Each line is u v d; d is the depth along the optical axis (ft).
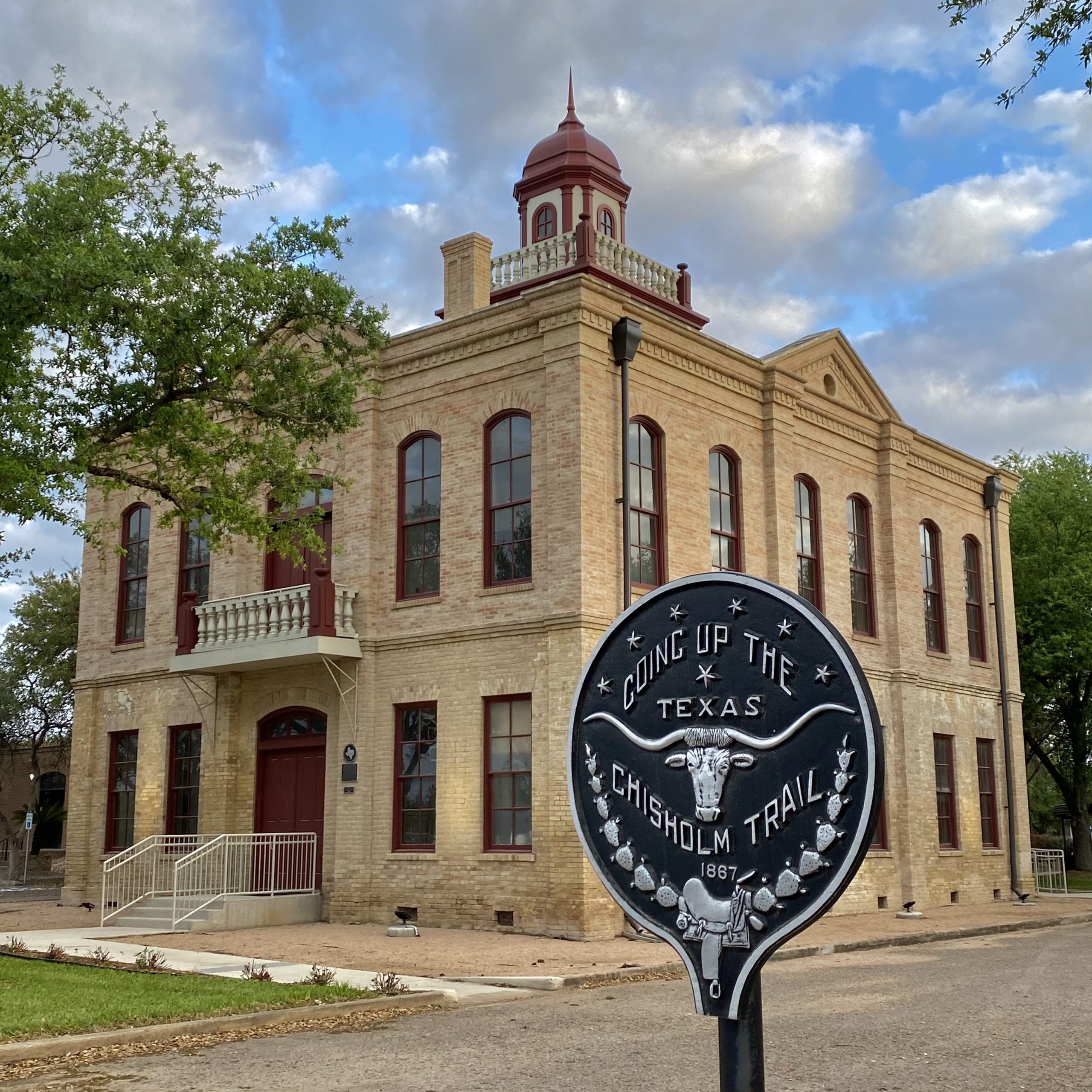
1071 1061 30.01
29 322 48.47
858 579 86.79
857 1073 28.58
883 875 82.64
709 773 15.83
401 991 40.98
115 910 73.05
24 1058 30.71
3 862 152.87
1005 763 98.27
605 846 16.98
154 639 83.82
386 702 70.95
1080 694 133.90
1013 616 102.06
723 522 75.20
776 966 52.39
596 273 79.36
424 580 71.56
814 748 15.11
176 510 58.70
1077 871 134.21
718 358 75.66
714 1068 29.22
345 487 62.08
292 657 70.23
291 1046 32.94
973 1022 36.22
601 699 17.42
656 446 71.00
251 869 72.64
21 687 147.43
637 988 45.32
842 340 87.45
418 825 68.95
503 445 69.26
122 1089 27.43
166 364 53.67
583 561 63.62
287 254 57.36
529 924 62.34
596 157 93.50
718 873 15.71
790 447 80.28
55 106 53.52
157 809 80.59
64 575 150.51
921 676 88.99
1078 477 132.87
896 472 90.33
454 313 82.23
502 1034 34.65
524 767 65.16
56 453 52.85
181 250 53.88
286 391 58.65
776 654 15.71
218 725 77.66
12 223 48.91
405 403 73.72
